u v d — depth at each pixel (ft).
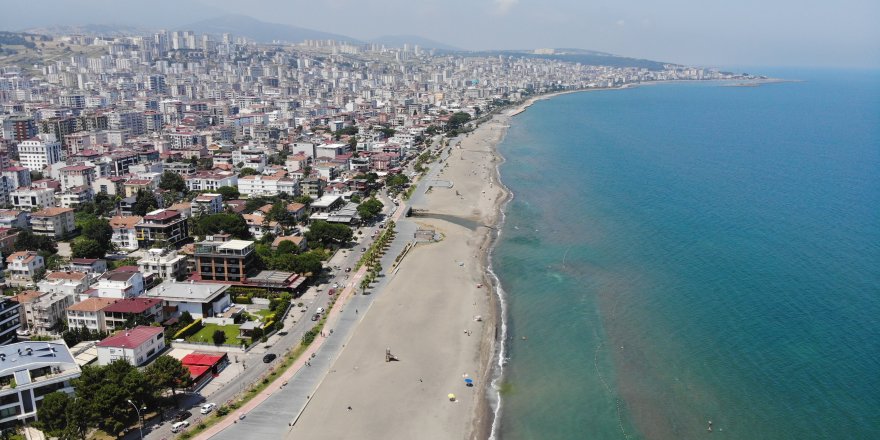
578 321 639.76
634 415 482.69
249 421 457.27
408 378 528.22
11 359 451.53
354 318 641.40
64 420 416.05
